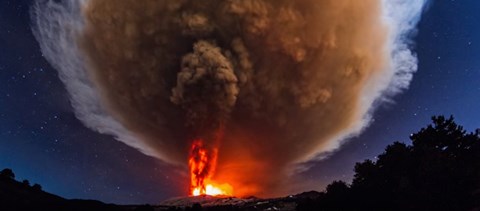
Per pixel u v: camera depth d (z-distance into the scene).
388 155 22.86
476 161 22.64
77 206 19.05
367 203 20.08
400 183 20.52
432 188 19.94
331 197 20.80
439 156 21.42
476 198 19.39
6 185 18.84
